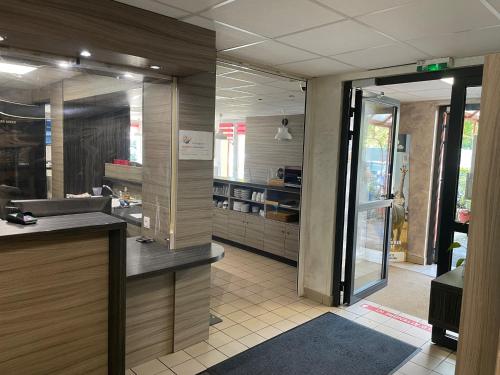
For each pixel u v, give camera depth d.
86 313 1.84
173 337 2.84
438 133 5.22
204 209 2.93
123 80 3.18
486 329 1.31
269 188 5.71
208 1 2.03
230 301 3.94
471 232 1.34
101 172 4.46
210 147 2.90
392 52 2.90
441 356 2.95
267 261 5.46
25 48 2.06
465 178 3.17
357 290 4.09
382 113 4.22
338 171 3.78
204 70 2.51
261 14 2.20
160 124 2.84
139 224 3.33
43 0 1.83
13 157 4.28
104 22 2.03
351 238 3.83
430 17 2.15
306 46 2.79
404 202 5.45
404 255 5.49
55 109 4.32
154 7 2.15
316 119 3.91
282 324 3.42
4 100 4.17
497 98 1.25
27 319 1.63
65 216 1.96
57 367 1.75
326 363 2.81
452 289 2.82
